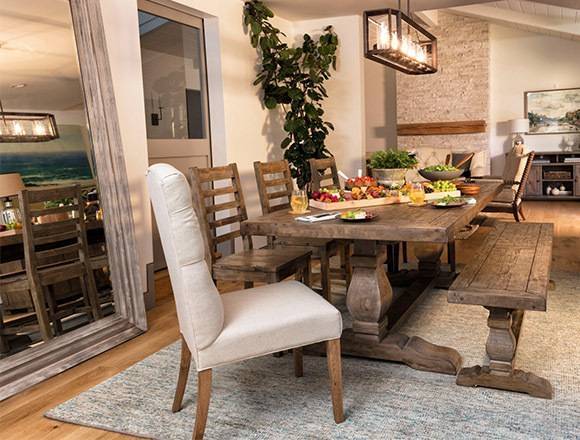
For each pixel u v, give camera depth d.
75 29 3.27
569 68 9.35
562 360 2.71
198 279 1.93
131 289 3.42
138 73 3.91
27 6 3.01
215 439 2.10
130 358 3.01
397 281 4.18
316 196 3.28
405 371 2.67
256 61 5.65
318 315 2.12
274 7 5.66
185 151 4.90
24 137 2.94
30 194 2.94
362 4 5.58
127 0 3.79
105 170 3.37
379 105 10.23
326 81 6.37
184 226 1.90
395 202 3.19
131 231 3.44
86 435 2.20
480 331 3.18
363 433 2.11
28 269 2.88
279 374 2.69
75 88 3.25
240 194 3.47
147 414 2.34
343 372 2.69
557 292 3.86
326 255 3.55
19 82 2.94
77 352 2.98
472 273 2.61
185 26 4.90
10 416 2.39
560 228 6.45
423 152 8.51
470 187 3.49
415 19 8.45
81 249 3.19
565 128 9.48
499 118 9.88
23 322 2.82
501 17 8.72
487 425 2.13
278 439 2.09
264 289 2.41
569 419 2.15
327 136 6.48
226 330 2.01
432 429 2.12
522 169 6.18
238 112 5.38
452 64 9.48
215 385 2.58
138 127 3.91
